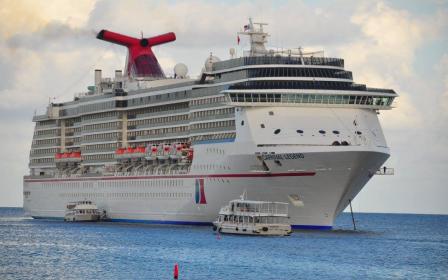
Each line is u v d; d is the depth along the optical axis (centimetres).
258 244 19500
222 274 15450
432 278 15375
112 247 19738
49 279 15012
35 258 17875
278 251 18362
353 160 19912
